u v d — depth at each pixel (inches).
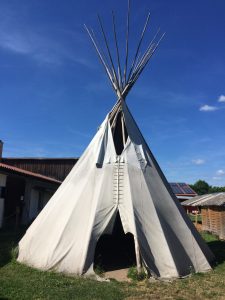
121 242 485.4
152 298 262.7
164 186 401.1
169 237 349.7
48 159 1163.9
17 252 377.7
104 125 425.7
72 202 372.2
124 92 444.8
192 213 1491.1
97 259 384.5
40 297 254.1
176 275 319.6
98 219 345.1
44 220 377.4
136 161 396.8
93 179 383.2
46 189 907.4
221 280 316.5
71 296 258.2
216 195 782.5
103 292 268.7
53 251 333.4
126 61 453.7
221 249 517.7
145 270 318.0
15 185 847.1
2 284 281.3
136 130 429.4
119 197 366.0
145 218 351.6
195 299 265.4
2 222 679.1
